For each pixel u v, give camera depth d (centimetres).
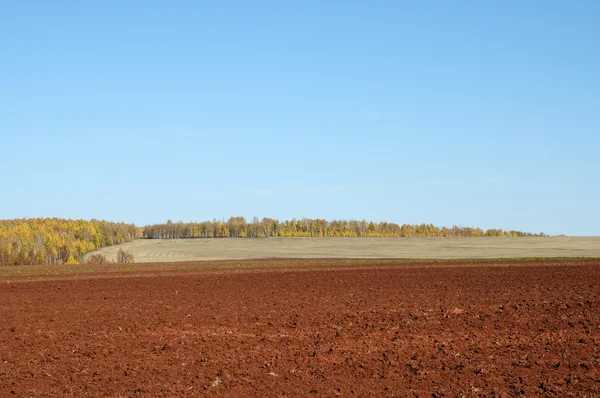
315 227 15488
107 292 2870
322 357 1470
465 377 1287
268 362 1428
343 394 1184
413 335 1738
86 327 1908
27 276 3909
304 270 4197
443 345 1588
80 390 1221
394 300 2484
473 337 1691
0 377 1316
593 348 1523
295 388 1223
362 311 2191
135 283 3294
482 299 2475
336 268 4409
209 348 1588
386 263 5141
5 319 2072
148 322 1995
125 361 1452
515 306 2239
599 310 2116
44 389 1228
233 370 1357
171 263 5875
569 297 2475
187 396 1176
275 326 1909
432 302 2406
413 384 1244
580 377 1272
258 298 2608
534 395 1167
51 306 2392
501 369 1343
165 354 1522
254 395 1180
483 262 5059
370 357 1470
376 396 1173
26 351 1566
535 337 1675
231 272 4103
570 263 4697
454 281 3241
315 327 1886
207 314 2162
